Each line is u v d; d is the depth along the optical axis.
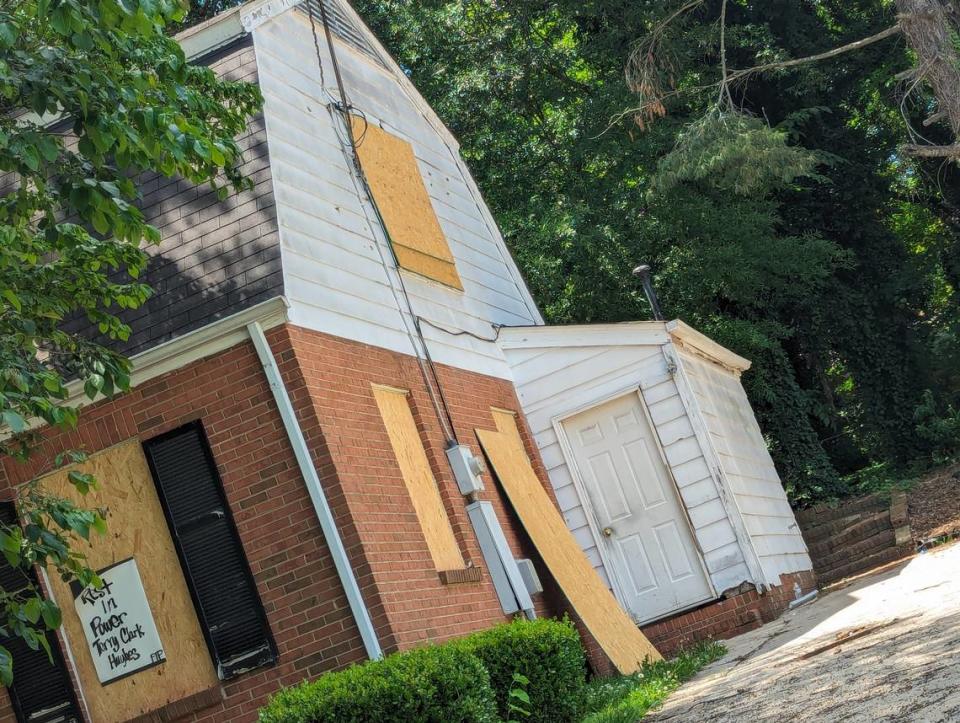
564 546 14.55
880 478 24.94
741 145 20.89
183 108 9.32
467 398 14.41
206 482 10.57
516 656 9.63
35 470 10.84
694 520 15.75
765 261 24.22
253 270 10.92
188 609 10.51
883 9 27.75
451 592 11.57
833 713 6.92
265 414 10.53
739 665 11.33
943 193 28.38
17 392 8.38
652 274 25.02
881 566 18.08
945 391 27.06
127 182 8.60
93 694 10.61
